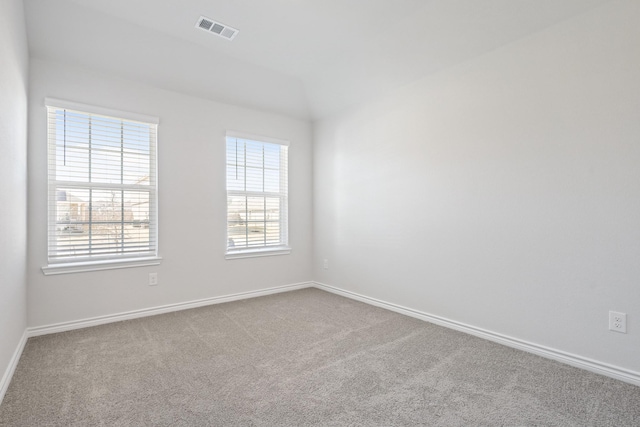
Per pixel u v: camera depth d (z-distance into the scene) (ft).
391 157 10.85
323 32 9.09
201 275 11.32
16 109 6.64
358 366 6.89
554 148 7.14
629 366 6.21
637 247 6.10
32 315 8.42
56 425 4.94
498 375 6.51
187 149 10.98
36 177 8.42
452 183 9.12
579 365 6.81
